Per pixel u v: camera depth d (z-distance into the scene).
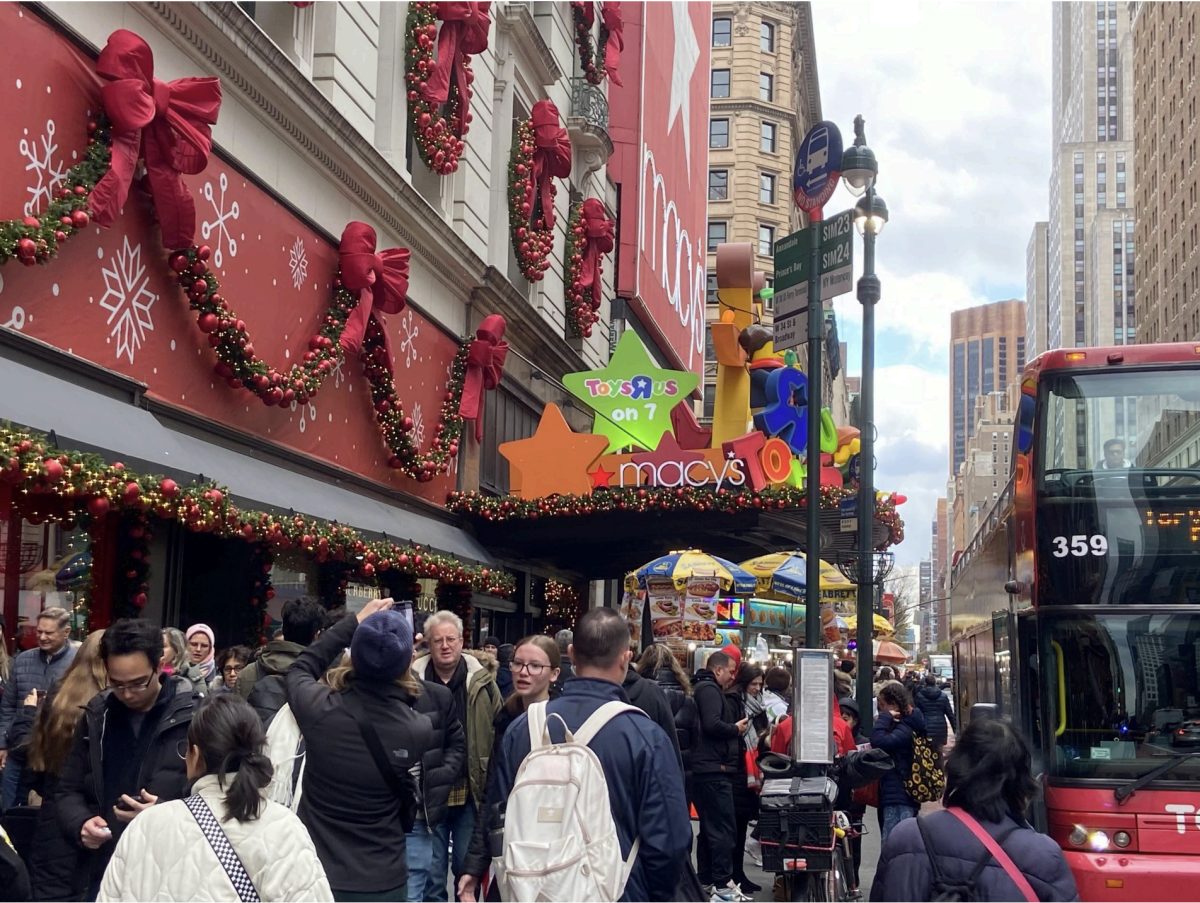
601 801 4.17
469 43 18.55
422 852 6.89
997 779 4.03
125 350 10.09
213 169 11.63
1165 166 87.75
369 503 15.40
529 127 23.55
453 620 7.79
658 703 7.00
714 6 76.19
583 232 28.78
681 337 42.16
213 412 11.78
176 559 11.88
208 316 11.11
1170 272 85.81
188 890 3.56
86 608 10.06
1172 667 8.98
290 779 4.92
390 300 15.27
